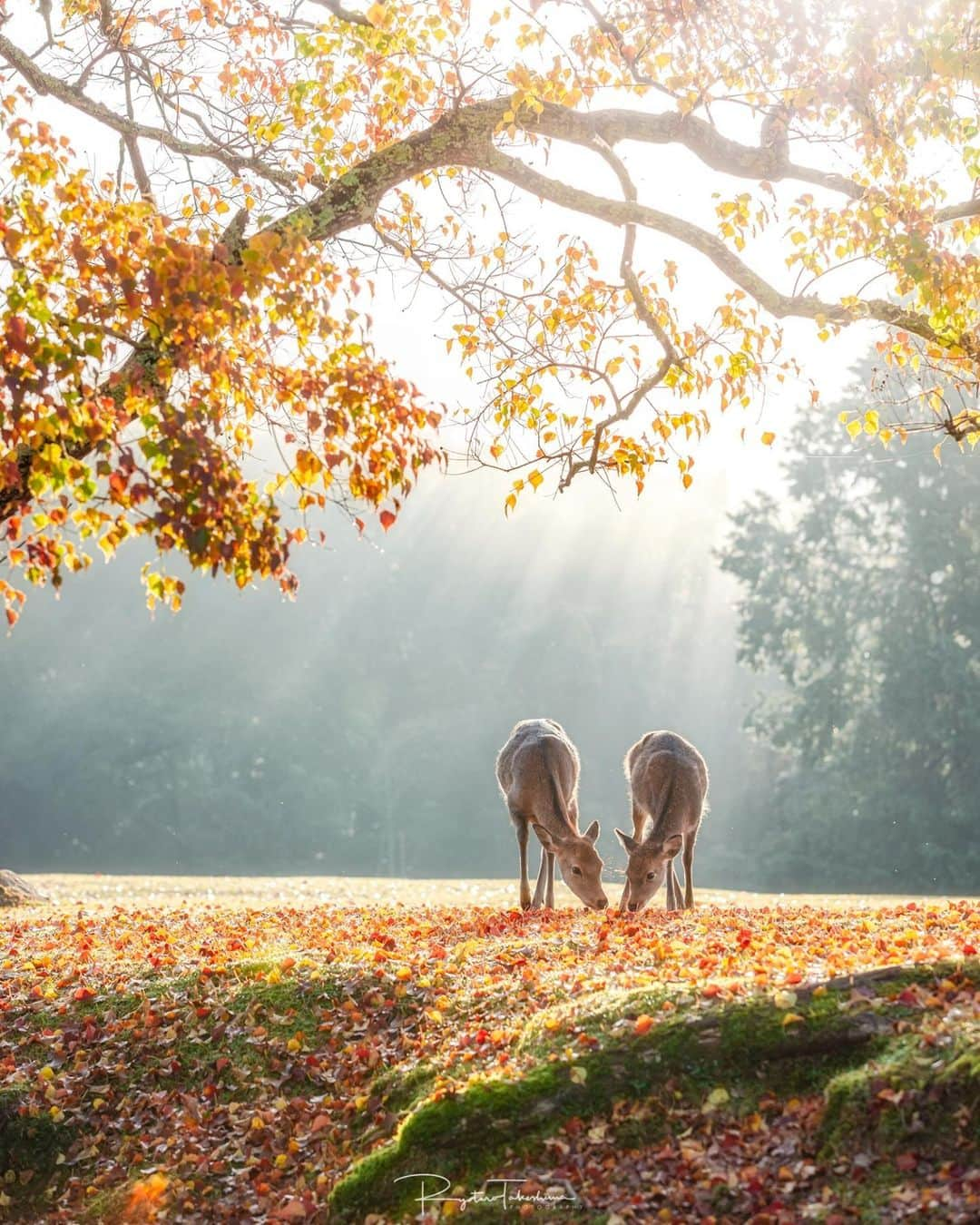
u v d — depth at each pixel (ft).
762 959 27.84
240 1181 25.27
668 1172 20.93
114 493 22.88
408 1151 23.06
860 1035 22.08
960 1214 17.98
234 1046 29.35
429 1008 29.25
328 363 27.07
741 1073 22.43
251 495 24.39
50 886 81.76
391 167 30.45
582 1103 22.67
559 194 31.99
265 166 33.53
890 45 31.55
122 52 33.86
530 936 37.14
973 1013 21.68
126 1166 26.76
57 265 23.91
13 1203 26.68
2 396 22.80
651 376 32.99
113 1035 30.60
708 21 32.22
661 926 37.32
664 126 31.91
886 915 40.01
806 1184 19.77
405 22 32.86
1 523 25.08
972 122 32.12
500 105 31.12
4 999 33.27
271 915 49.62
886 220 32.32
